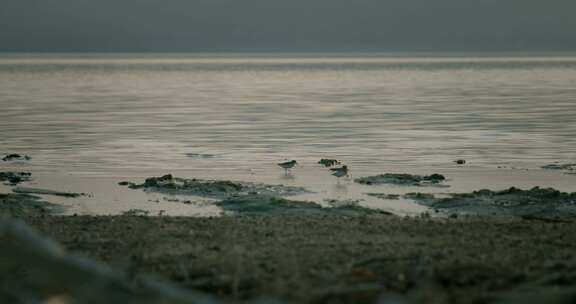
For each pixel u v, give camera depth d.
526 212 55.12
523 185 70.00
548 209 55.78
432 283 29.31
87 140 107.25
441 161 86.50
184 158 89.31
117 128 124.62
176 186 67.31
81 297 20.70
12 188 67.12
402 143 103.50
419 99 199.75
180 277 31.31
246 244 39.47
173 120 139.88
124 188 67.62
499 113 151.50
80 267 21.52
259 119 141.75
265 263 34.06
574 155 90.94
